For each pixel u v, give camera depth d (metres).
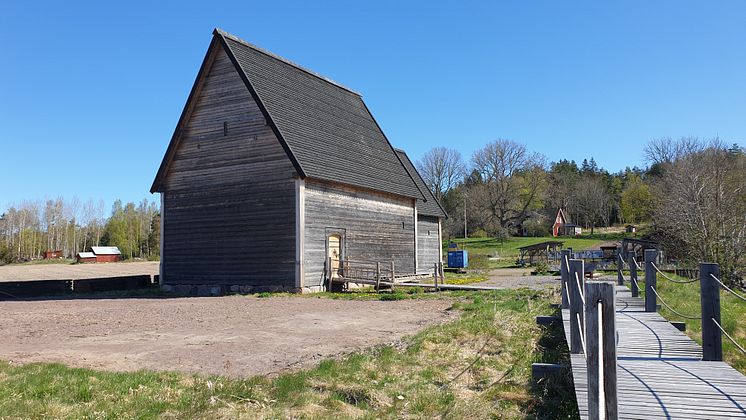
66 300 23.31
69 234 116.56
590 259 45.72
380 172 30.58
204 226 25.86
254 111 24.95
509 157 85.12
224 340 12.11
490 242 83.25
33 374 8.66
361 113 34.78
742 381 7.15
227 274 24.97
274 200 24.03
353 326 13.98
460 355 10.26
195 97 26.34
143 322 15.31
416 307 17.95
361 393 8.00
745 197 28.62
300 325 14.22
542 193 87.94
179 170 26.89
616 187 113.25
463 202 91.00
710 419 5.68
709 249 26.55
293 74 29.36
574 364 8.07
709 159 38.97
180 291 26.12
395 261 30.88
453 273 42.56
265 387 8.09
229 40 25.89
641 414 5.84
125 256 97.25
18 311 18.84
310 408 7.31
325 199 25.08
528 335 11.88
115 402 7.34
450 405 7.62
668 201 31.14
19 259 93.94
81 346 11.63
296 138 24.80
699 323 13.44
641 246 42.34
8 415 6.79
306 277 23.42
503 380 8.83
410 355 10.16
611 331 4.91
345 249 26.20
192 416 6.84
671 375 7.47
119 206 121.62
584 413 5.94
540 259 55.12
